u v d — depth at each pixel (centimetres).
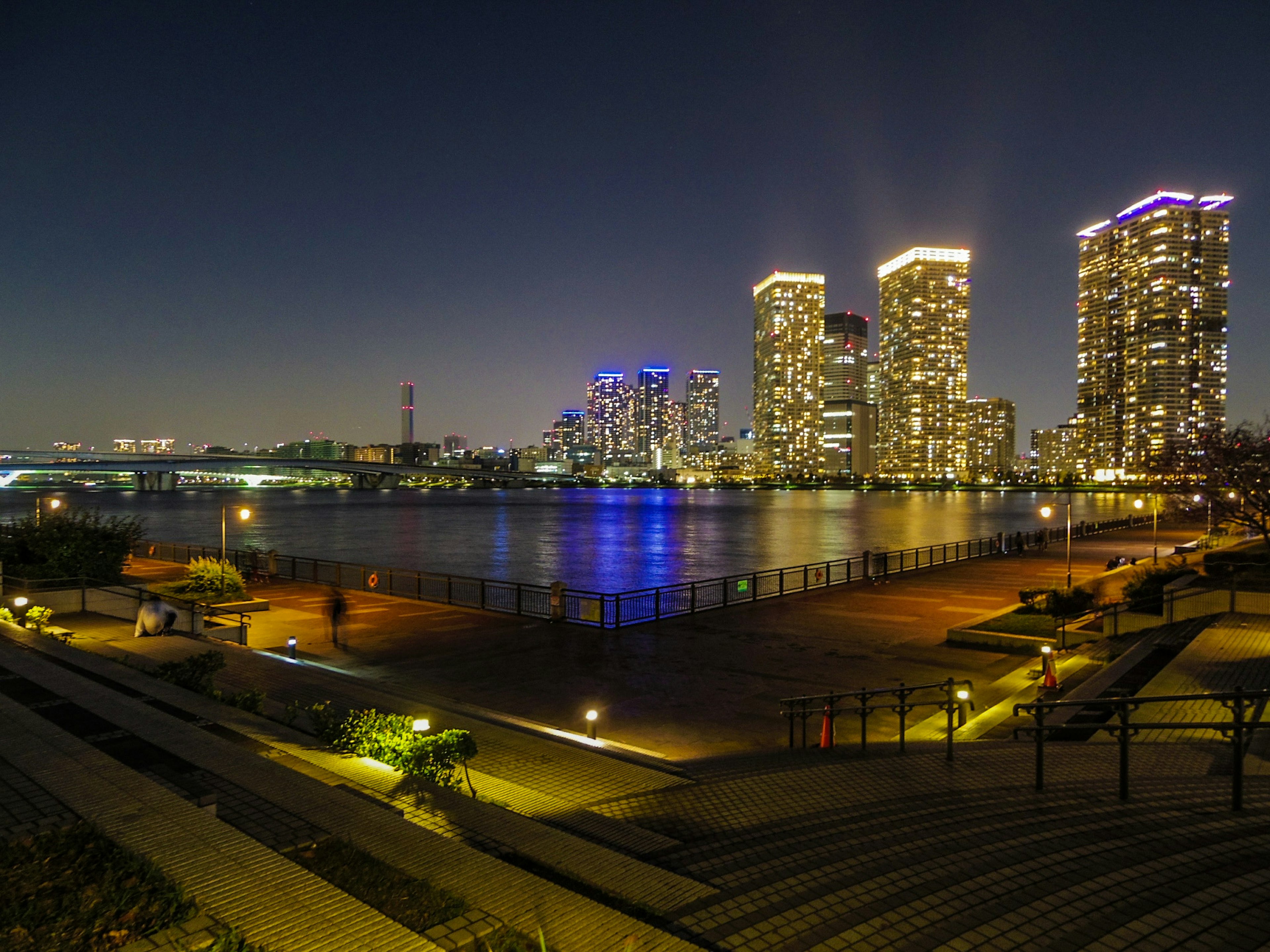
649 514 14988
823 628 2162
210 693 961
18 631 1234
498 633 2080
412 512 15562
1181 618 1848
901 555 3616
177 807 474
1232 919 415
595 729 1197
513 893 396
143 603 1731
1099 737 1102
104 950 323
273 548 6775
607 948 350
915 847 564
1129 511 14738
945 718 1320
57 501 2494
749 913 434
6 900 362
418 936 341
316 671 1369
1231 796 704
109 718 714
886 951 387
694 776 856
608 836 625
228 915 353
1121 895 452
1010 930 408
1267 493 2719
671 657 1792
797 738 1209
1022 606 2281
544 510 16675
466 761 842
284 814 496
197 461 16788
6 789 505
